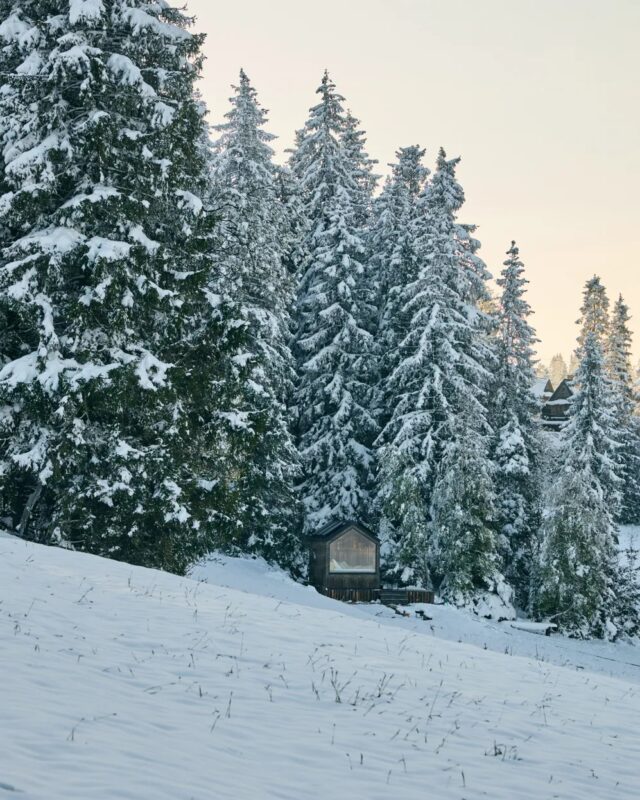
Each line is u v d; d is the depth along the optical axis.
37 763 6.39
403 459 36.28
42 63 20.64
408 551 35.69
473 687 12.27
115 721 7.87
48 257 19.41
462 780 7.93
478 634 31.80
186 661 10.88
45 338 19.03
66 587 14.30
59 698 8.29
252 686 10.23
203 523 21.22
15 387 18.89
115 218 20.69
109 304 19.45
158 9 22.84
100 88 20.38
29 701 8.00
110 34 21.98
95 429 20.25
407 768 8.05
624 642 35.81
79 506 19.36
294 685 10.59
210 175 34.09
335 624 15.74
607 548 36.41
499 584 35.53
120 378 18.97
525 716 10.96
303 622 15.28
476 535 35.62
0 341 20.39
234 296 32.16
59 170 20.42
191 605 14.70
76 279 20.83
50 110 20.30
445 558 35.59
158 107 21.33
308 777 7.32
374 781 7.52
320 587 35.28
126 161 21.20
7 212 19.73
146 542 20.52
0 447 20.27
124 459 19.42
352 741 8.66
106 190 20.20
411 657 13.80
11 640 10.35
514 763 8.78
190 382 21.31
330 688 10.72
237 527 22.38
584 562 35.34
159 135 21.52
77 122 20.94
